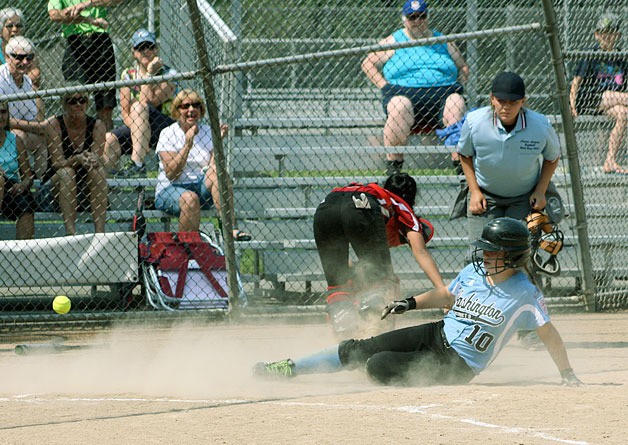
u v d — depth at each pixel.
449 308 19.41
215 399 17.88
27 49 31.88
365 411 16.28
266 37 40.59
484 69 40.47
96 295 34.78
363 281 22.78
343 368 19.64
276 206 35.22
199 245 31.14
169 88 35.41
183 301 30.19
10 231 33.62
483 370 20.88
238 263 32.91
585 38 38.72
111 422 15.63
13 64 31.95
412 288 35.38
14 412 16.70
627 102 34.88
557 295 35.03
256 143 37.44
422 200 36.25
